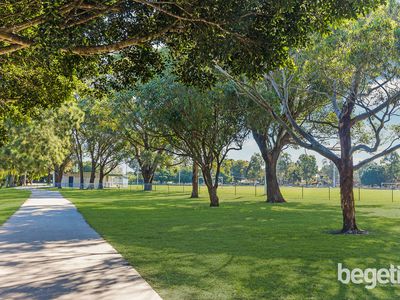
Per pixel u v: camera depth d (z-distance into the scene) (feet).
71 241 45.55
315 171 448.65
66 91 45.88
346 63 53.06
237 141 103.09
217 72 58.54
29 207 92.79
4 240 46.01
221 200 136.77
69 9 27.14
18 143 86.94
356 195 191.31
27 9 29.30
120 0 28.94
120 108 110.83
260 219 71.72
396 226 63.21
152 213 82.53
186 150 107.86
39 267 32.24
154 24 31.73
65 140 104.63
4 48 28.91
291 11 27.76
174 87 87.86
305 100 101.96
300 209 96.43
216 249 41.19
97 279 28.50
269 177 126.41
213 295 24.93
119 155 239.71
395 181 433.07
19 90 44.65
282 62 30.96
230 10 26.68
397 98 53.98
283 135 121.39
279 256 37.65
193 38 30.78
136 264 33.65
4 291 25.48
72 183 307.37
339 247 42.80
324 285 27.68
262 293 25.55
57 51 26.23
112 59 38.88
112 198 139.44
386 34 50.31
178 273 30.63
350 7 27.73
